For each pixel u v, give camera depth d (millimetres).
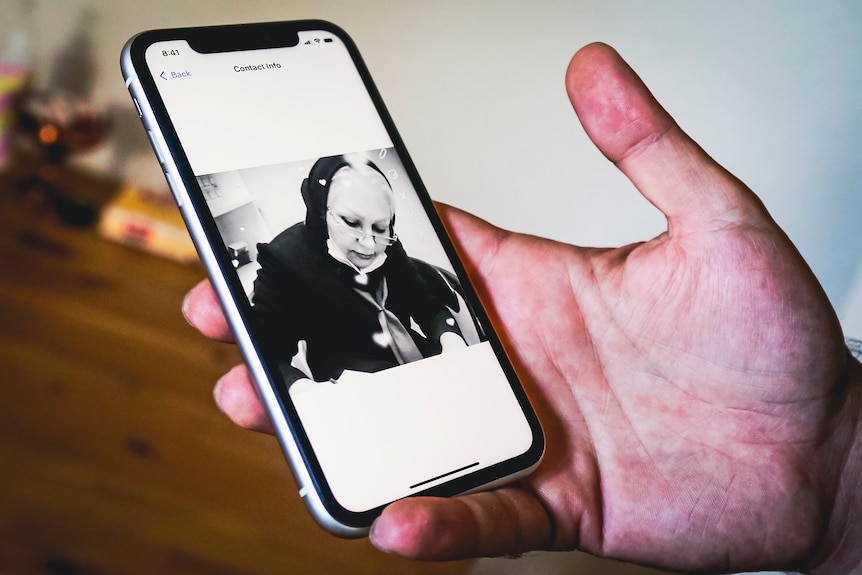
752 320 549
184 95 591
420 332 578
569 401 600
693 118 903
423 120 1000
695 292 566
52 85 1143
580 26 903
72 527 961
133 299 1114
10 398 1018
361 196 612
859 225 854
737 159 903
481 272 660
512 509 523
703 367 572
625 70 552
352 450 533
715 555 568
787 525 562
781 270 541
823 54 838
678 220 571
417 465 540
